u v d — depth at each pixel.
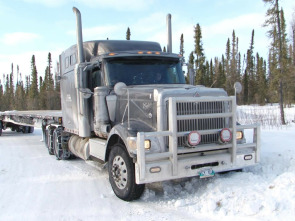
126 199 5.12
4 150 11.23
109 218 4.46
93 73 6.93
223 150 5.25
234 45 47.72
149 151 4.74
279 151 7.14
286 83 23.91
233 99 5.15
